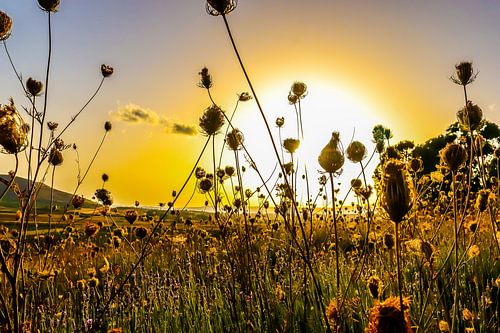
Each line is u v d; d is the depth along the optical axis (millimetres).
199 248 6672
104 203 4816
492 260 4059
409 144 3598
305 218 3846
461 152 2264
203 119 2863
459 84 3074
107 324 3822
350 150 2557
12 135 1935
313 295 3727
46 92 2508
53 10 2742
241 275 3590
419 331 2139
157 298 4594
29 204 2102
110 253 6613
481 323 2930
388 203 1624
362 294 3223
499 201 3771
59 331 3707
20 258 2041
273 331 3133
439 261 4074
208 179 3570
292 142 3357
